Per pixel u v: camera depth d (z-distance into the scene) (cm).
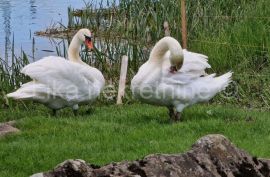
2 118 1420
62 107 1391
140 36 2058
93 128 1194
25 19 3088
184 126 1184
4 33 2753
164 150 1027
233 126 1190
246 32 1789
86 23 2536
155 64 1229
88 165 560
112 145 1073
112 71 1831
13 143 1089
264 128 1184
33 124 1243
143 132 1151
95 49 1867
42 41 2580
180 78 1231
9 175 939
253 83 1616
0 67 1756
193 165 577
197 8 2006
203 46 1780
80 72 1366
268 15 1873
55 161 992
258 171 599
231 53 1748
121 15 2281
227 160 593
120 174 550
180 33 1969
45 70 1347
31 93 1348
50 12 3278
